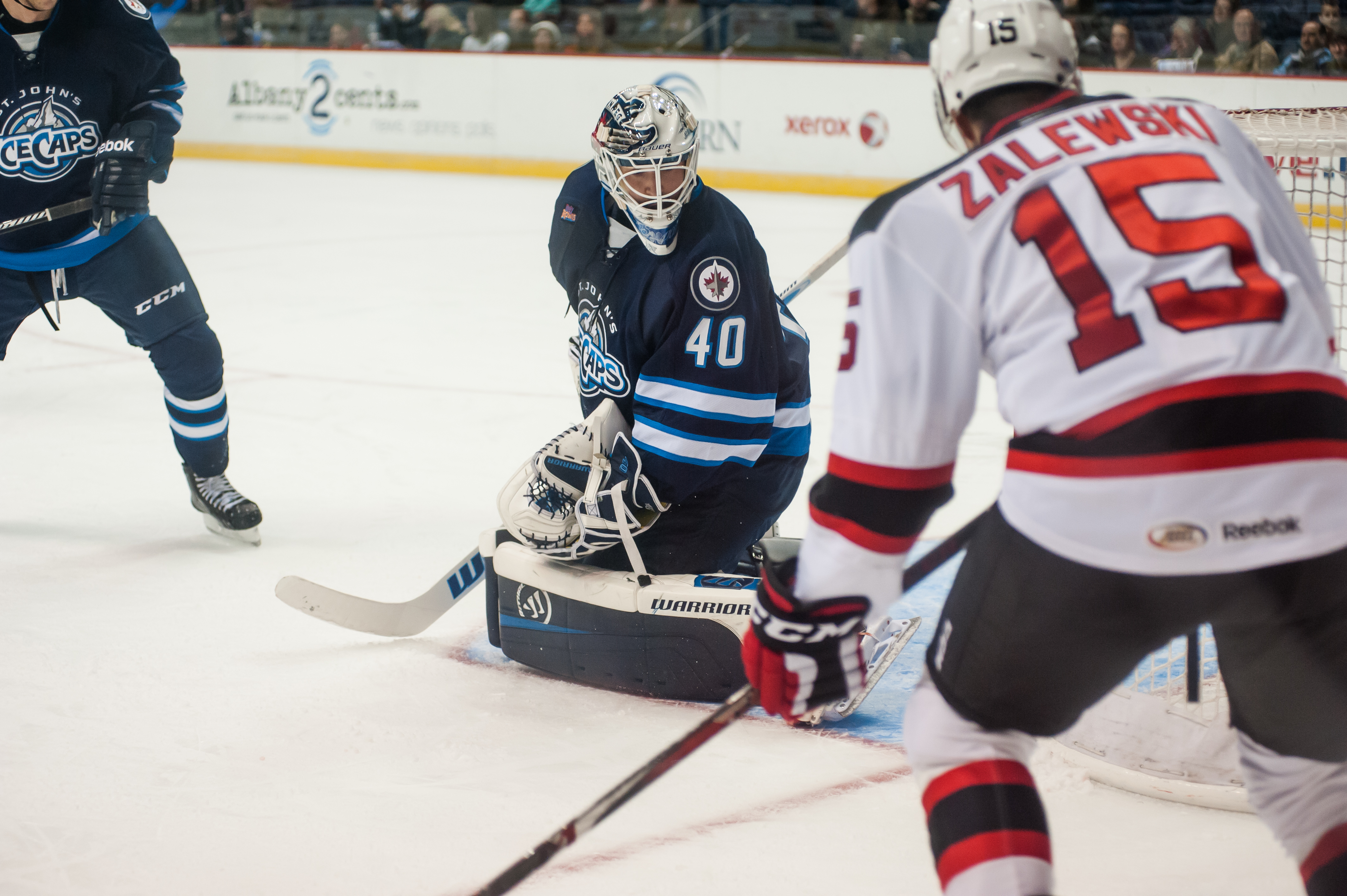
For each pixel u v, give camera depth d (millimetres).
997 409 6938
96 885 2564
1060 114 1883
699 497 3436
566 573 3451
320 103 18359
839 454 1861
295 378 7633
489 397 7176
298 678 3625
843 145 15281
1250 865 2537
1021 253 1773
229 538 4879
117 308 4703
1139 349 1696
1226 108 13117
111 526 5074
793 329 3627
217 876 2594
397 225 13680
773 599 1975
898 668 3668
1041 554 1777
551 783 2973
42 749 3176
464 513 5234
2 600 4246
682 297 3117
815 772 3006
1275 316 1718
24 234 4578
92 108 4543
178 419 4809
